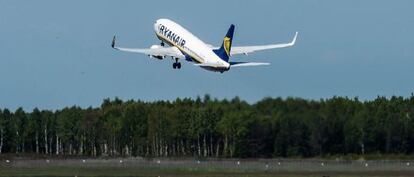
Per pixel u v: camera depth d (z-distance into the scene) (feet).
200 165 602.03
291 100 608.60
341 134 595.47
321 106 606.14
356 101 615.57
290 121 599.16
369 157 597.93
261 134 606.55
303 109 602.85
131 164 616.80
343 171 563.48
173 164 613.52
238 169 579.89
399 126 604.90
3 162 638.94
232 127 618.44
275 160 596.70
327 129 593.83
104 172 569.23
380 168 574.15
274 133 604.08
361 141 598.75
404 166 574.97
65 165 620.49
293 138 597.52
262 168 581.94
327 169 575.38
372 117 603.26
